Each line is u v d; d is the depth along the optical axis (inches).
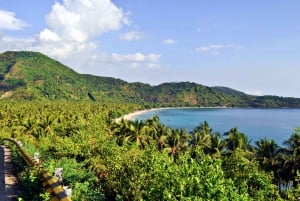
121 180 866.1
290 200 800.3
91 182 836.6
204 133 3026.6
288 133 7539.4
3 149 1551.4
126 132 3255.4
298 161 2335.1
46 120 3496.6
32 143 1967.3
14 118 4448.8
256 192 815.1
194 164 498.9
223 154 2672.2
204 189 467.5
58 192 335.6
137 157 908.0
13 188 719.7
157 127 3602.4
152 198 513.0
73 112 6279.5
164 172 542.0
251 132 7696.9
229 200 479.2
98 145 1195.3
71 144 1188.5
